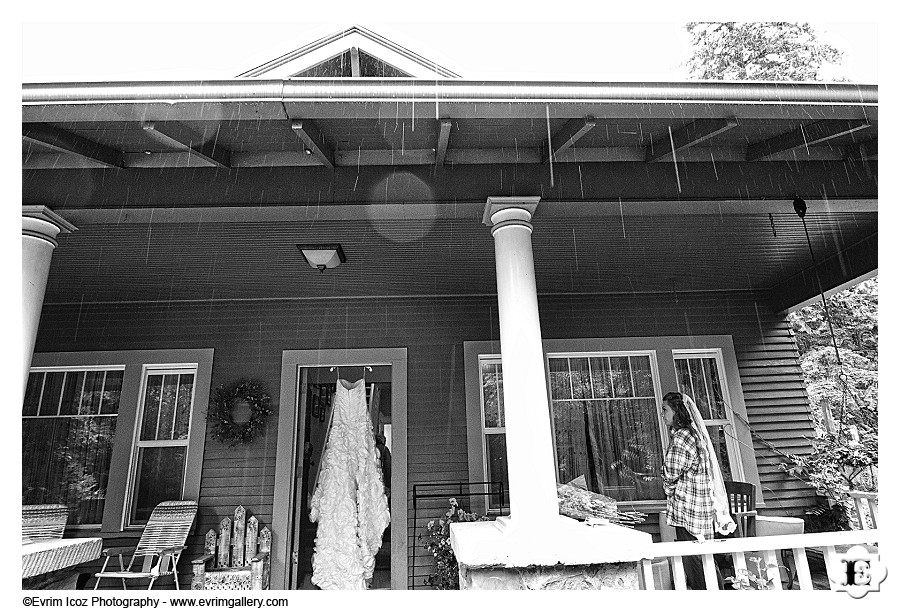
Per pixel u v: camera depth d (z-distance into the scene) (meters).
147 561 4.66
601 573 2.72
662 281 5.65
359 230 4.01
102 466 5.36
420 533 5.24
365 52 2.73
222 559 4.92
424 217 3.18
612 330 5.90
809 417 5.73
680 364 5.96
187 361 5.63
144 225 3.83
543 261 4.93
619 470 5.51
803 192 3.07
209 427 5.44
